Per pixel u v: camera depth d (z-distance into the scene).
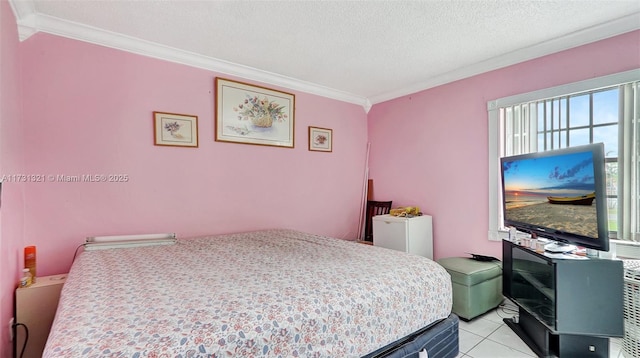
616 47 2.17
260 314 1.11
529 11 2.01
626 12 2.02
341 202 3.93
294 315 1.15
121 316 1.05
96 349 0.86
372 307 1.37
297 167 3.49
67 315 1.05
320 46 2.54
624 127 2.13
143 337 0.93
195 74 2.77
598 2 1.90
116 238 2.29
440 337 1.71
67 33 2.18
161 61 2.59
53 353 0.84
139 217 2.49
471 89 3.06
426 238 3.32
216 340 0.97
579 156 1.76
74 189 2.23
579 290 1.69
